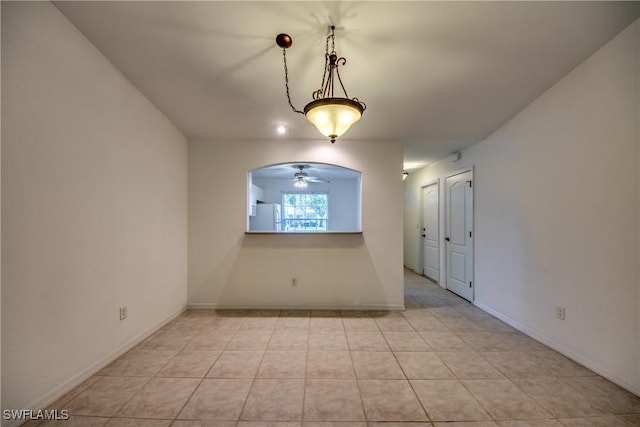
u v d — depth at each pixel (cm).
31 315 154
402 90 248
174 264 317
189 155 350
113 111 217
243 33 184
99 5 163
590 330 209
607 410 166
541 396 179
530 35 185
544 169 252
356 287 353
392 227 355
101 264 206
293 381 195
